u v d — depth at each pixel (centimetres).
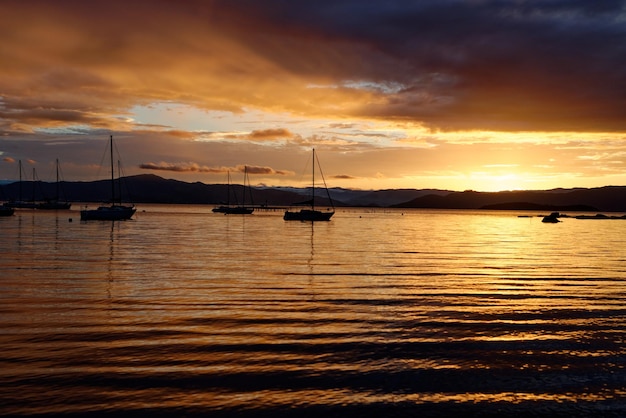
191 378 1232
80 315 1800
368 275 2834
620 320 1822
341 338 1566
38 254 3734
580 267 3303
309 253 4088
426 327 1705
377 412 1088
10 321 1708
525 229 9594
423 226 10181
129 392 1149
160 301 2050
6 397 1114
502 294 2286
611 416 1086
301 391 1177
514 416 1081
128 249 4212
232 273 2848
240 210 16012
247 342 1508
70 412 1055
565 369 1338
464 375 1288
